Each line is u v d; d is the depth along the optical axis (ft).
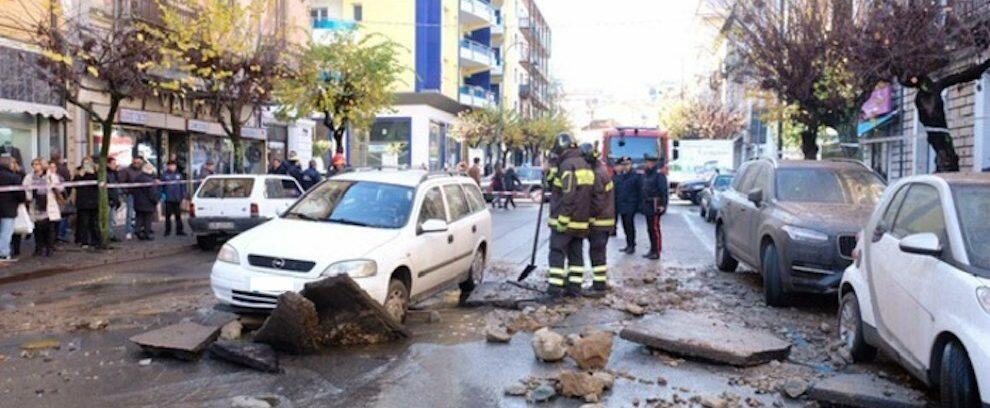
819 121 54.85
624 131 98.94
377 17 147.33
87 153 62.44
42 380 19.53
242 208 49.52
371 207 28.14
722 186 76.38
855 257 22.43
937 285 16.43
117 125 66.28
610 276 38.04
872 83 47.34
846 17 46.80
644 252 49.44
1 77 52.11
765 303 30.68
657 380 20.10
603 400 18.54
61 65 44.52
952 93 58.08
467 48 167.94
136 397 18.26
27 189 42.19
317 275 24.00
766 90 58.90
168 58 53.72
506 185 103.30
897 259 18.78
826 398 17.78
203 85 68.33
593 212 31.99
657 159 45.37
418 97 146.30
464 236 31.17
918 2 39.65
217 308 27.81
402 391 19.01
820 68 50.16
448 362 21.67
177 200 56.80
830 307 30.17
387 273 24.77
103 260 42.80
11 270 37.93
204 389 18.92
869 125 79.05
